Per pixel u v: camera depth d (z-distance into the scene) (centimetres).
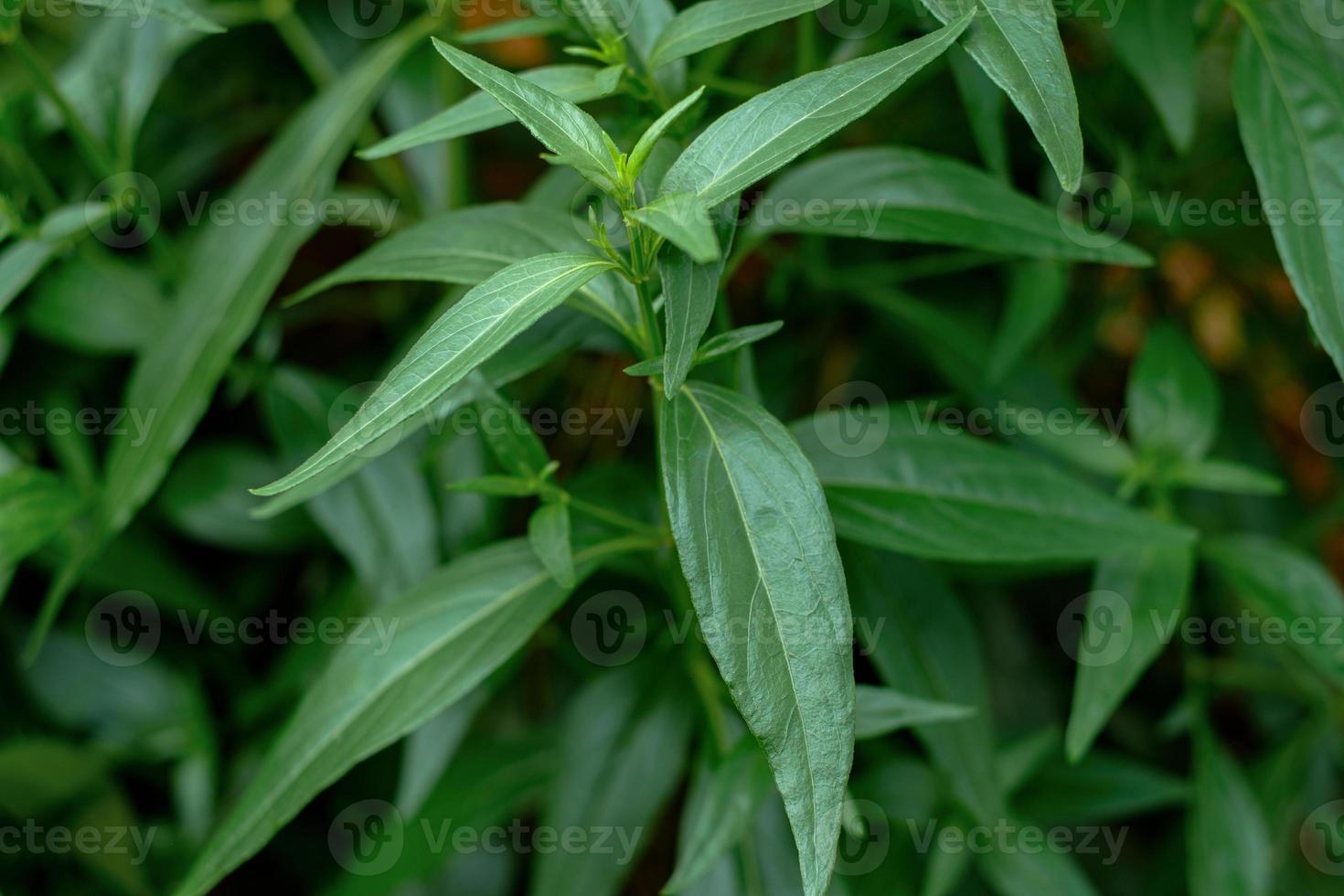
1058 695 81
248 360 76
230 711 82
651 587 71
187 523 75
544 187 65
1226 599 83
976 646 67
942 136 79
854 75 54
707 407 56
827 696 54
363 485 70
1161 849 84
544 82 59
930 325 74
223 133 86
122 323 73
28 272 67
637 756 68
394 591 70
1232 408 88
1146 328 91
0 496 67
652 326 57
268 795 60
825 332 82
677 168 54
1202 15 69
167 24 74
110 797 76
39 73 68
